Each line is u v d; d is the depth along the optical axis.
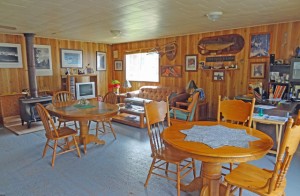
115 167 2.97
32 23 4.20
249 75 4.85
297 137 1.50
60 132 3.24
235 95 5.10
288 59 4.31
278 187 1.61
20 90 5.70
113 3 2.93
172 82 6.28
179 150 1.72
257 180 1.73
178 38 5.95
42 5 3.01
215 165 2.00
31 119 4.87
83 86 6.61
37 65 5.96
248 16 3.74
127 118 5.18
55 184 2.55
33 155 3.38
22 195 2.34
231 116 2.63
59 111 3.36
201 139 1.86
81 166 3.01
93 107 3.68
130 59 7.42
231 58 5.07
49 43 6.18
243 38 4.83
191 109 4.12
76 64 6.85
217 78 5.33
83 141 3.58
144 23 4.26
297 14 3.61
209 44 5.35
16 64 5.57
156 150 2.44
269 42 4.51
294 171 2.81
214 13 3.40
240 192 2.12
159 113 2.54
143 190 2.41
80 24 4.32
